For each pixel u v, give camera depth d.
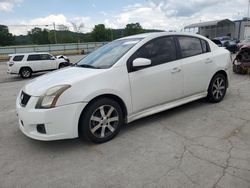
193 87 4.89
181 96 4.73
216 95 5.45
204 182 2.72
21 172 3.10
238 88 6.95
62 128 3.42
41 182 2.88
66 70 4.21
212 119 4.55
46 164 3.26
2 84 11.55
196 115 4.78
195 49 4.98
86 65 4.30
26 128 3.51
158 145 3.63
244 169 2.92
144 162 3.19
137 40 4.34
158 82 4.27
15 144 3.89
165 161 3.18
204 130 4.08
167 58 4.45
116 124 3.91
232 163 3.05
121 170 3.04
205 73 5.05
